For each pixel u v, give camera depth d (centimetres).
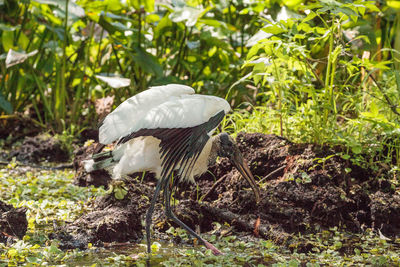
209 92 1493
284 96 1123
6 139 1558
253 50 1025
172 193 1043
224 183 1042
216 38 1455
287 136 1102
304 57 1025
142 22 1599
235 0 1560
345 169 982
